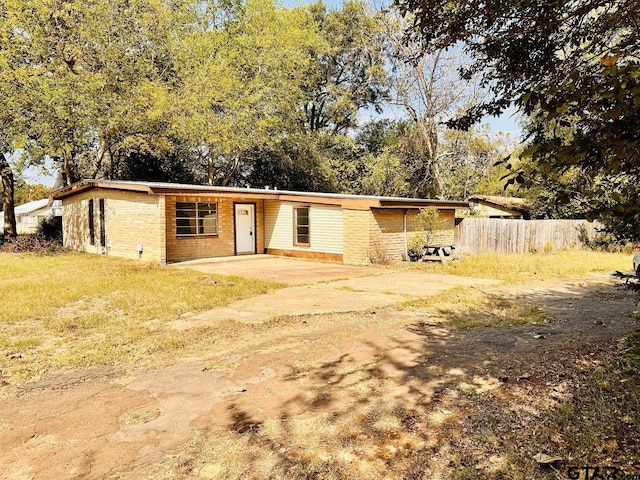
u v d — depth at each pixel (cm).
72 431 349
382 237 1502
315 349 548
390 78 2741
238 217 1789
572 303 814
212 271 1297
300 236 1705
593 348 518
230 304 837
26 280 1116
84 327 672
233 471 288
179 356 534
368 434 332
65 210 1995
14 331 653
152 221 1454
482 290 973
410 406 379
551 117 201
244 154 2777
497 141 2984
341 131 3512
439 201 1702
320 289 1002
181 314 755
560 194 226
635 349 372
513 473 271
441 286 1035
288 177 2952
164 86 2134
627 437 302
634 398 358
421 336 601
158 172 2638
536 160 221
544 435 314
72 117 1728
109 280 1099
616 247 1752
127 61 1958
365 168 3119
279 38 2631
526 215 2262
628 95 186
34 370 489
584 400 368
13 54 1697
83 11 1798
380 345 561
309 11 3281
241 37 2597
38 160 1845
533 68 371
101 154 2073
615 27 320
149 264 1431
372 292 959
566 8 321
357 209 1477
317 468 289
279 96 2586
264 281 1108
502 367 466
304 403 391
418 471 282
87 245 1828
